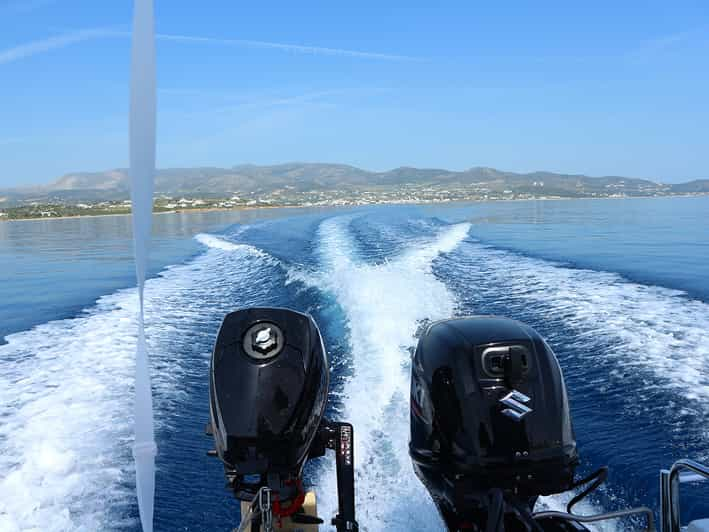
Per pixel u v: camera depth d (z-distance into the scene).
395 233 19.36
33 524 3.40
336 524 1.61
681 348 6.04
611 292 9.04
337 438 1.75
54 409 5.12
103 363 6.50
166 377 5.99
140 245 0.99
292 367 1.61
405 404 4.88
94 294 11.33
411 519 3.18
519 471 1.90
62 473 3.98
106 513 3.51
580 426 4.38
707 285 9.48
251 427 1.55
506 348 1.98
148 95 0.97
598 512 3.29
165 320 8.54
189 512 3.52
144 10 0.97
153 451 1.03
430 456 2.04
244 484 1.60
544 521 1.72
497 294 9.09
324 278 10.62
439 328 2.20
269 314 1.72
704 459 3.76
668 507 1.67
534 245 16.50
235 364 1.61
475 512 1.94
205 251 17.55
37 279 14.28
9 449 4.36
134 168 0.98
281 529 1.62
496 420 1.91
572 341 6.47
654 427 4.26
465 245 16.38
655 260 12.91
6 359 6.80
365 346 6.62
